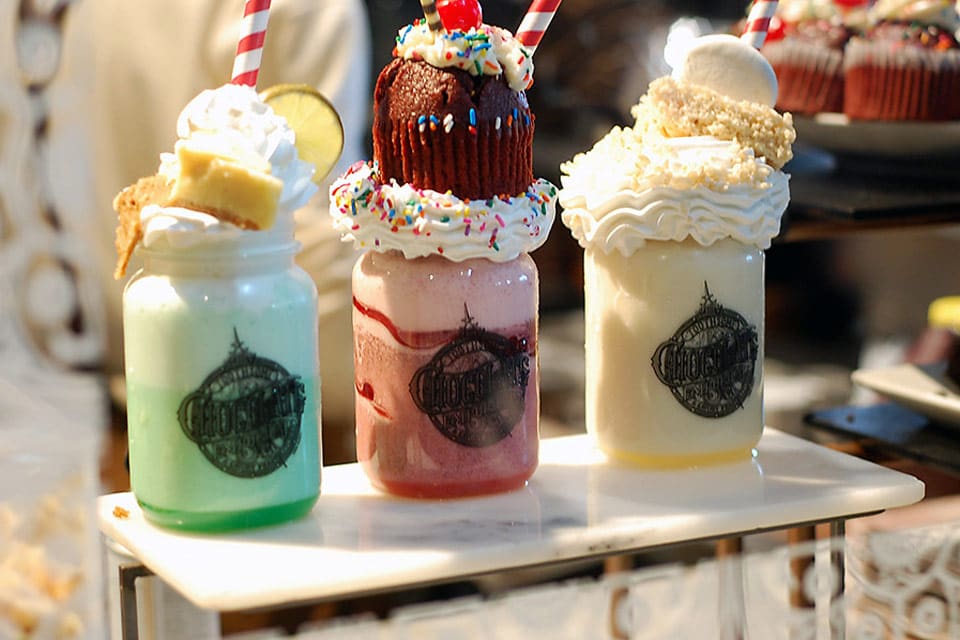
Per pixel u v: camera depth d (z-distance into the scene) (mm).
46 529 1021
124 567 922
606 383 1060
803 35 1500
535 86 2719
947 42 1388
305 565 855
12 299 1135
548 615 970
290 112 948
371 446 996
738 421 1056
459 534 910
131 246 893
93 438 1068
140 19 1587
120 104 1595
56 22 1363
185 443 895
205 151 863
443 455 974
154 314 888
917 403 1225
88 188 1423
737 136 1043
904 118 1380
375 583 850
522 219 965
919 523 1094
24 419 1045
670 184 1005
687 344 1029
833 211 1227
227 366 888
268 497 914
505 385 976
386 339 969
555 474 1046
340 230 986
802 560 1039
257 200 866
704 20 2650
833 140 1420
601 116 2701
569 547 899
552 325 2629
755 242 1042
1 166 1250
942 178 1382
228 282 890
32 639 997
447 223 935
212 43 1580
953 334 1294
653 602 999
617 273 1038
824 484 1012
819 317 2447
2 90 1311
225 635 956
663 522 929
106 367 1641
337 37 1613
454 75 934
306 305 920
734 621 1023
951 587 1046
